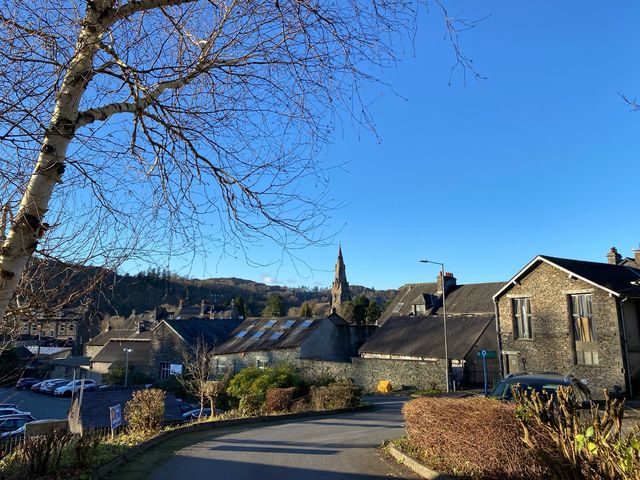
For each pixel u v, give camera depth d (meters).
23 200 3.84
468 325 35.69
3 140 3.57
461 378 32.31
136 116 5.00
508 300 28.62
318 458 9.46
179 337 45.31
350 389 21.19
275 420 17.55
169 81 4.87
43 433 9.23
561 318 25.94
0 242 3.90
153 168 5.23
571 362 25.20
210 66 4.70
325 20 4.44
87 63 4.11
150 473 8.32
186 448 10.95
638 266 35.72
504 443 6.16
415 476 7.53
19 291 4.29
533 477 5.75
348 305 76.50
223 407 26.77
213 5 4.64
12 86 3.60
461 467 6.94
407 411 8.97
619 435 4.52
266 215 5.21
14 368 5.34
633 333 24.28
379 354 37.34
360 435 12.80
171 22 4.74
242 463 9.12
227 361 41.41
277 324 43.78
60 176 3.98
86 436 8.83
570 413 5.34
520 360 27.50
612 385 23.44
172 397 26.78
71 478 7.46
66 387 44.03
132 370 47.47
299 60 4.69
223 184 5.21
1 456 7.98
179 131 5.01
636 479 3.96
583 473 4.71
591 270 26.50
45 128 3.60
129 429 13.86
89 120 4.30
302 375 30.38
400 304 52.16
